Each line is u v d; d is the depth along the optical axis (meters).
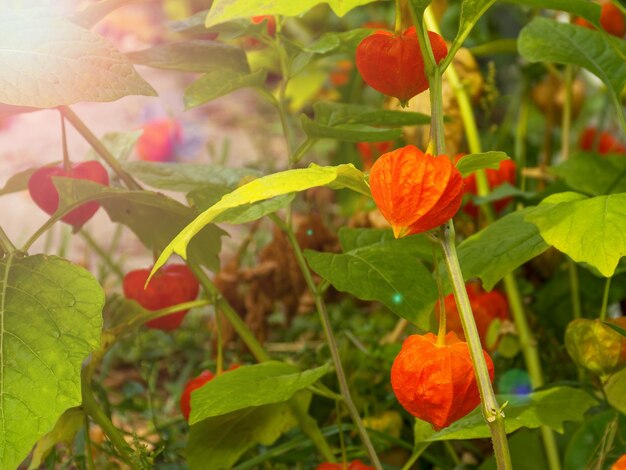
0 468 0.65
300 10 0.59
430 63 0.65
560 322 1.26
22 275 0.72
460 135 1.24
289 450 1.08
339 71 1.97
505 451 0.64
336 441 1.12
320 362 1.20
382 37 0.69
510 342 1.11
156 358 1.55
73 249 2.12
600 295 1.22
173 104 3.15
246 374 0.82
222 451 0.93
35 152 2.78
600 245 0.69
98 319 0.70
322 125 0.87
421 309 0.79
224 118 2.99
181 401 0.92
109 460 1.04
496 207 1.27
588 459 0.95
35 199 0.93
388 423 1.13
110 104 3.16
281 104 0.93
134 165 0.96
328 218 1.89
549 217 0.71
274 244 1.31
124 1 0.80
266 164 2.27
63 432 0.91
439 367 0.65
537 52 0.99
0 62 0.68
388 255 0.81
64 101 0.68
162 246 0.96
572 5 0.87
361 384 1.19
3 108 0.80
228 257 2.00
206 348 1.61
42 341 0.69
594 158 1.24
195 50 0.91
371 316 1.60
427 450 1.17
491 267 0.80
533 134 2.14
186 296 1.00
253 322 1.29
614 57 0.98
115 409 1.23
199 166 0.97
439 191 0.60
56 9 0.74
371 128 0.96
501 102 2.06
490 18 1.79
